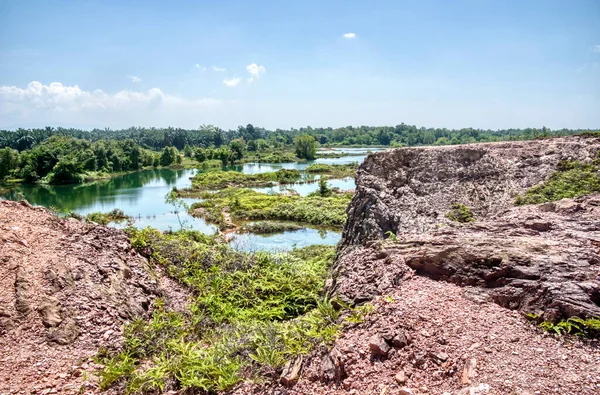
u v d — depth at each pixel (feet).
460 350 16.19
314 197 140.97
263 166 328.08
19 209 33.71
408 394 14.37
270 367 18.63
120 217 118.52
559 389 13.41
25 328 22.47
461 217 39.09
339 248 44.52
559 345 16.33
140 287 32.27
